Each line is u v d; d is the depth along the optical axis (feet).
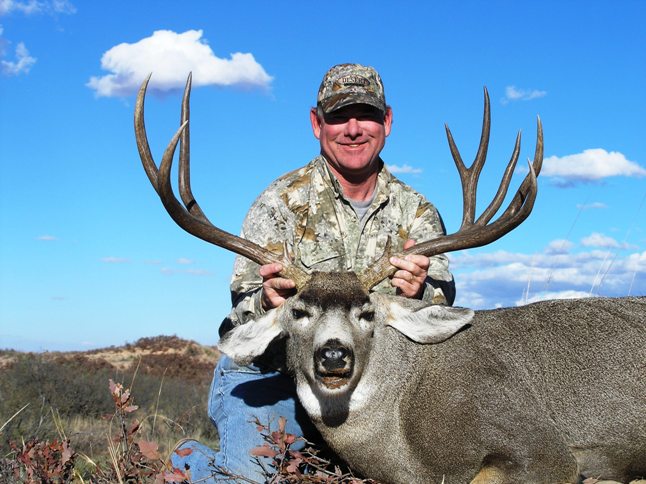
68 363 21.31
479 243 6.62
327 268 7.29
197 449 6.92
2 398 13.23
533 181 6.35
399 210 7.55
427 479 6.50
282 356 6.88
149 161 6.52
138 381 17.56
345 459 6.60
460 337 6.77
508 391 6.48
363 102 7.23
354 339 6.26
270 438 6.13
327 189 7.41
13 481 6.48
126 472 6.21
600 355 6.74
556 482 6.39
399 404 6.53
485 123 7.25
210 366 27.07
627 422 6.63
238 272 7.13
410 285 6.59
